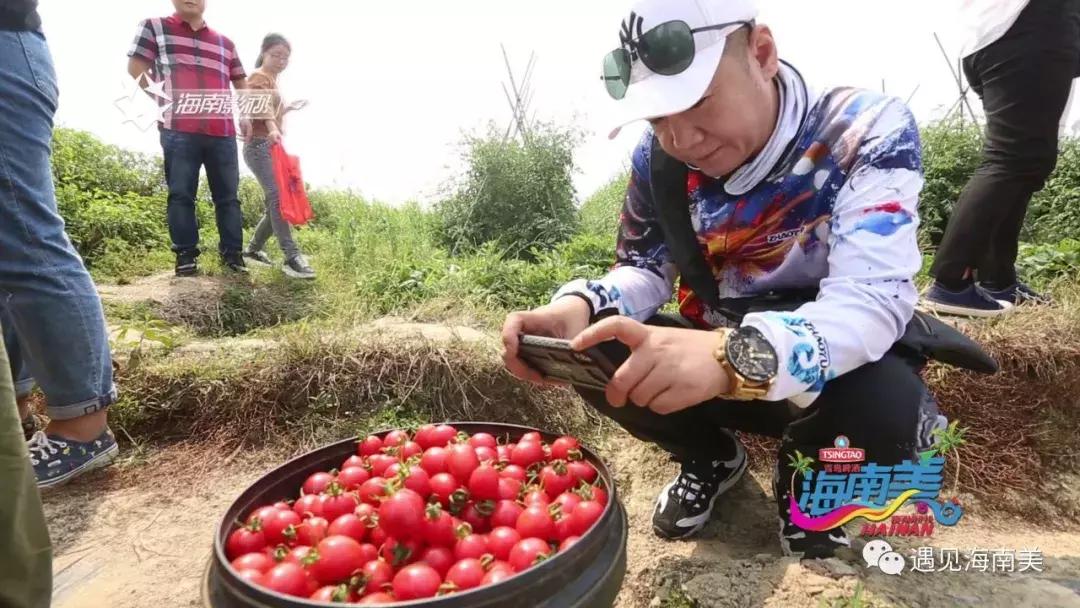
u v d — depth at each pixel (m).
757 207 1.68
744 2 1.41
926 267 4.00
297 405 2.82
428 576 1.16
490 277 4.89
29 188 2.11
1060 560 1.89
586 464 1.58
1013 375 2.63
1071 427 2.61
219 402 2.76
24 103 2.08
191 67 4.76
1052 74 2.50
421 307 4.01
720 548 1.92
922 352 1.66
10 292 2.13
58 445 2.33
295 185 5.52
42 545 1.34
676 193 1.78
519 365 1.64
